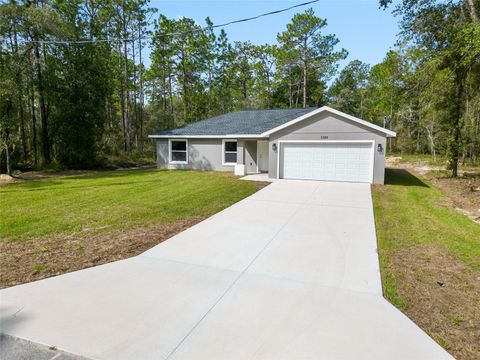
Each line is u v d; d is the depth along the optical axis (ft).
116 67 93.50
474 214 27.22
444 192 38.22
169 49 107.14
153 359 8.78
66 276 14.07
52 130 67.67
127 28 93.25
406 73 49.80
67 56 66.39
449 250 17.49
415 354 9.07
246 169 57.00
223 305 11.69
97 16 84.94
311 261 15.99
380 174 43.55
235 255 16.78
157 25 102.94
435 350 9.25
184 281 13.67
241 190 37.50
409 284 13.43
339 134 44.96
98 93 70.85
